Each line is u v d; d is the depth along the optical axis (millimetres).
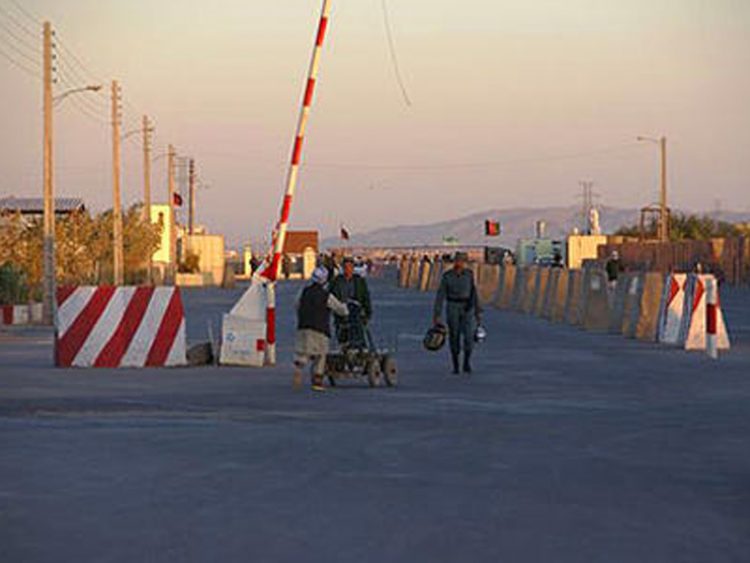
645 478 15000
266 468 15703
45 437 18422
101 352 31188
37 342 41844
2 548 11211
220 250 149375
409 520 12477
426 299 79375
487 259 134250
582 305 47688
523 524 12289
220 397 24266
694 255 104062
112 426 19766
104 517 12609
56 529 12031
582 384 26828
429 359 33625
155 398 24062
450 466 15883
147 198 101500
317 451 17141
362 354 26297
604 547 11281
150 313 31500
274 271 32000
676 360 32719
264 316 31625
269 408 22469
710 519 12562
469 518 12578
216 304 73250
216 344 32688
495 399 23938
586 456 16719
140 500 13539
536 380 27734
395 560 10758
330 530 11992
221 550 11133
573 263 128875
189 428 19531
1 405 22766
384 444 17828
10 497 13695
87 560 10742
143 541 11492
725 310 60500
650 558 10859
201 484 14547
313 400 23781
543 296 56000
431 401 23625
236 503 13367
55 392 25141
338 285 26625
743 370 29906
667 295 39281
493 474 15273
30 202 101688
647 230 153125
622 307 43938
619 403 23234
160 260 126312
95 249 85000
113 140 76750
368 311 26734
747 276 98312
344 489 14234
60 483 14578
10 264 61031
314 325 25547
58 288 31219
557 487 14383
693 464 16078
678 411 21953
